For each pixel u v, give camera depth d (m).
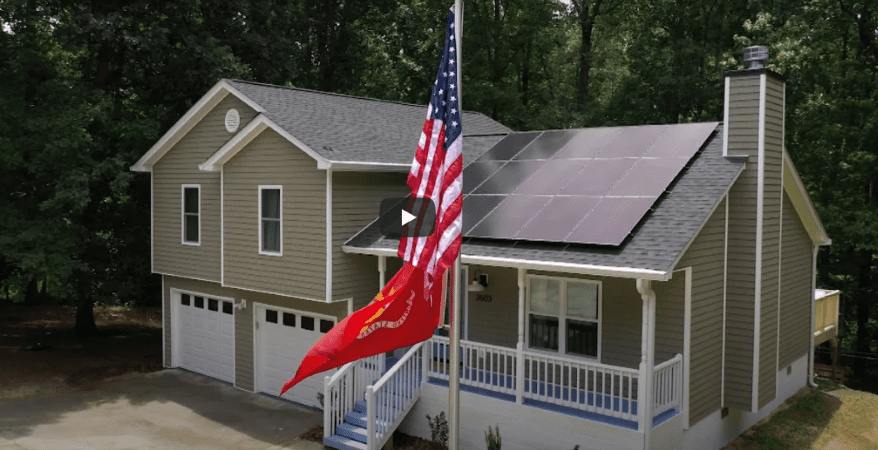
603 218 13.77
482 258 13.91
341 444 14.54
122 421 16.23
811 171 26.23
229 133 18.72
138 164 21.19
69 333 26.08
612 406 12.74
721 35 31.33
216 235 19.36
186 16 26.86
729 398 15.03
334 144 16.80
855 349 29.75
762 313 14.87
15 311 30.02
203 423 16.19
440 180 9.48
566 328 15.22
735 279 14.90
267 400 18.12
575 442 13.05
